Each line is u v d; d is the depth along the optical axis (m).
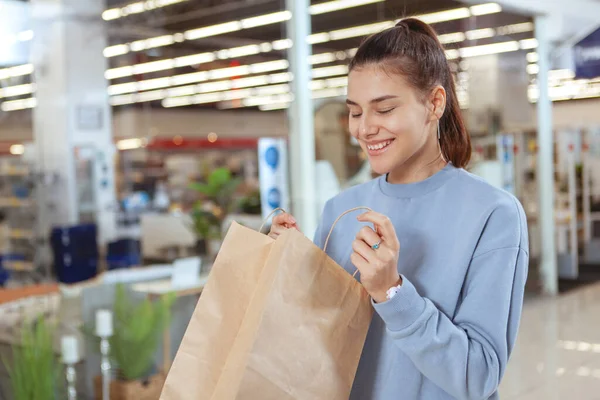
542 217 6.62
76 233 6.33
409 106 1.01
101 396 3.09
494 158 6.10
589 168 9.31
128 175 7.70
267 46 5.53
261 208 5.14
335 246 1.20
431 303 0.94
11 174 6.48
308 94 4.99
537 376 4.12
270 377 0.93
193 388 1.04
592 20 6.31
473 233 1.01
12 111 6.46
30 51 6.55
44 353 2.91
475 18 5.51
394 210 1.11
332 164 4.96
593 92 6.75
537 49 6.21
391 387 1.03
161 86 8.14
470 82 5.64
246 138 9.70
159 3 6.79
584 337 5.00
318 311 0.97
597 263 8.55
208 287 1.08
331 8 4.86
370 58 1.03
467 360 0.93
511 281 0.98
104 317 3.13
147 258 6.00
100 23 7.09
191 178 8.13
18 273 5.72
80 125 7.08
